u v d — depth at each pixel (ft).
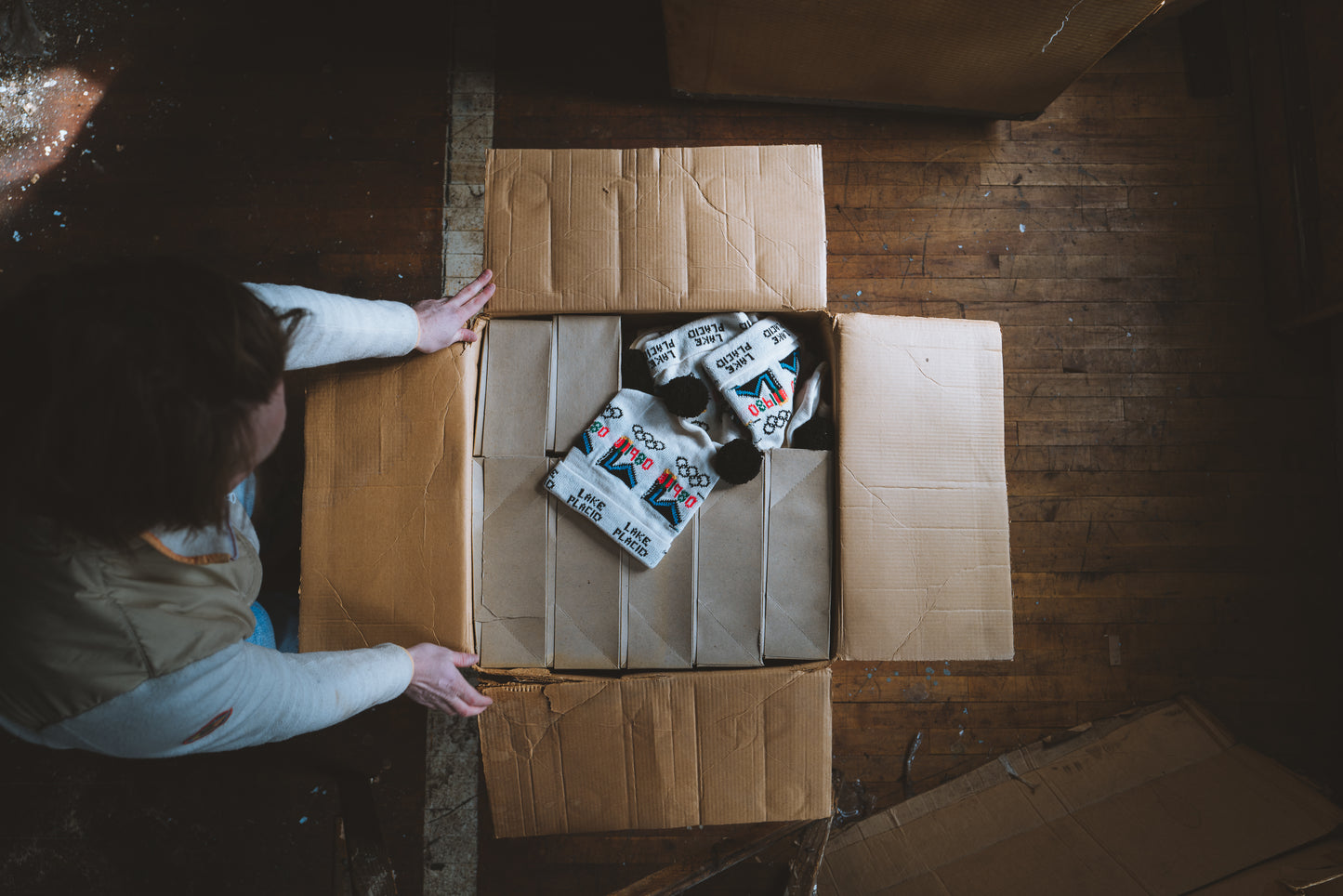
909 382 3.58
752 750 3.45
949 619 3.53
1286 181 5.42
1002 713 5.34
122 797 5.17
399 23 5.92
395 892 4.44
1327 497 5.48
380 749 5.27
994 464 3.59
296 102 5.87
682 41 5.02
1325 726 5.26
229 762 5.22
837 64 5.21
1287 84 5.41
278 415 2.02
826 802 3.49
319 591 3.46
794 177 3.70
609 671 3.76
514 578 3.59
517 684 3.37
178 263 1.77
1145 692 5.34
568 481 3.53
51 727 2.20
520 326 3.73
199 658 2.26
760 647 3.59
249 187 5.79
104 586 2.04
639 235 3.66
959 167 5.79
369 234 5.75
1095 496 5.53
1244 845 4.20
